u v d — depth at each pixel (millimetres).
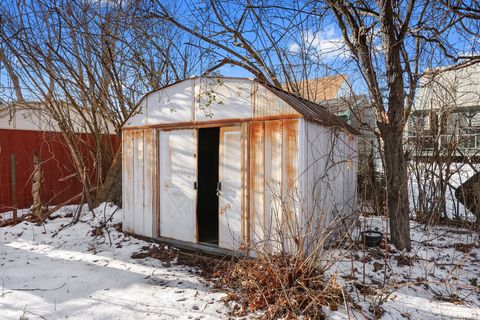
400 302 3053
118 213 6332
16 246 5016
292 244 3590
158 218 5074
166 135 4957
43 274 3832
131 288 3422
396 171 4465
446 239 5160
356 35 4594
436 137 5996
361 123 4996
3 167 6871
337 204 4863
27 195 7254
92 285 3504
